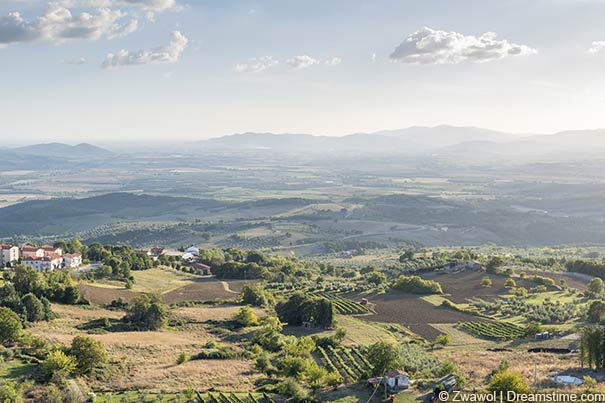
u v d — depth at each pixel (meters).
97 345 94.56
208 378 95.44
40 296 140.75
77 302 146.38
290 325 147.38
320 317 144.75
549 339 130.38
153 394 86.19
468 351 118.56
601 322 136.75
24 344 99.81
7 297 125.75
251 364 106.31
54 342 103.75
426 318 158.62
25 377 84.44
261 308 164.00
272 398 85.69
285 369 98.06
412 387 89.44
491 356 109.19
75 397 80.38
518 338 134.00
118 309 146.38
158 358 105.56
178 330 132.62
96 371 93.44
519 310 161.25
